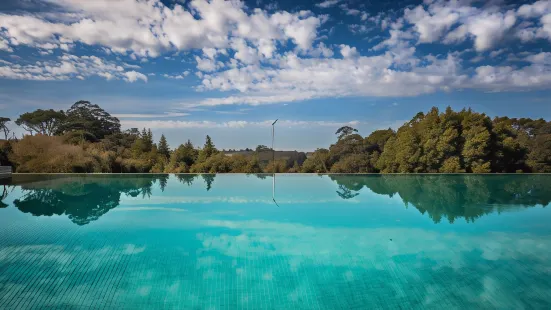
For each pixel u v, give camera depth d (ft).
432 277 12.75
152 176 39.60
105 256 14.15
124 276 12.44
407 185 34.65
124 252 14.64
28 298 10.89
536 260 14.24
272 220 20.01
